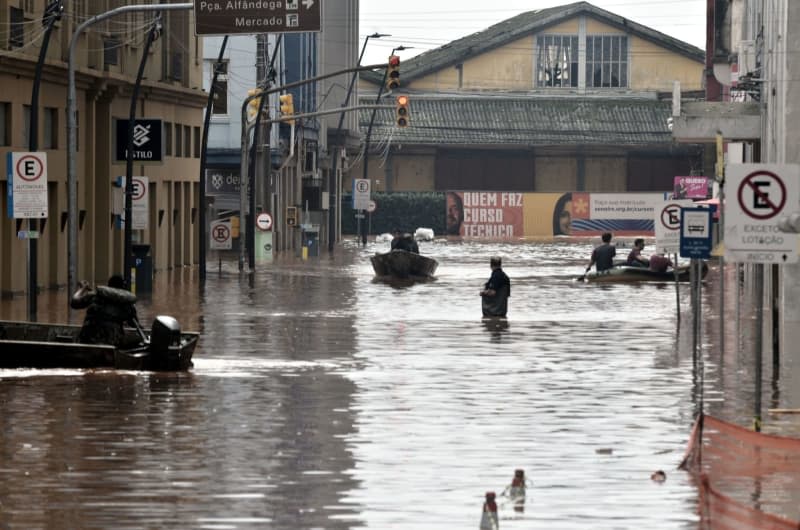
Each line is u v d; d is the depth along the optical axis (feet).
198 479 109.60
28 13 317.83
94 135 369.30
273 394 157.48
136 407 146.92
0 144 306.76
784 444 124.57
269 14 324.39
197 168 480.23
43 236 331.98
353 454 120.37
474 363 189.78
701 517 96.27
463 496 103.30
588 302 312.71
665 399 155.43
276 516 96.84
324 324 251.19
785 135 258.57
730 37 453.17
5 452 120.78
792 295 256.32
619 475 111.14
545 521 95.09
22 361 176.96
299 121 632.79
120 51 385.70
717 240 465.06
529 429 133.80
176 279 392.68
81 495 103.55
